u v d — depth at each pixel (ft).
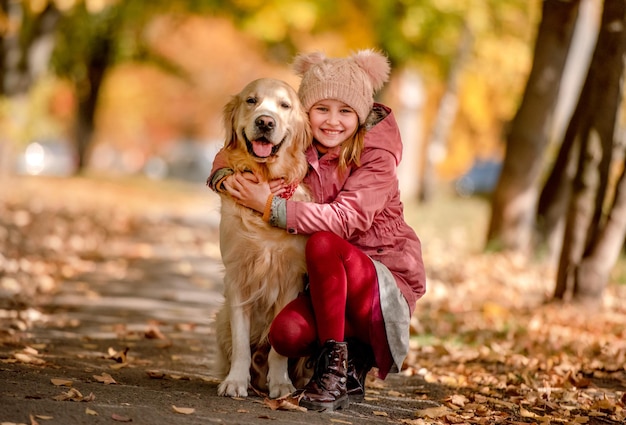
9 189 71.36
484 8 69.00
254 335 16.51
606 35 29.37
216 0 85.20
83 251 44.19
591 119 30.42
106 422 12.76
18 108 72.18
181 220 66.49
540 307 30.63
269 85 15.75
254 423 13.39
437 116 83.30
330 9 70.44
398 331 15.25
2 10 66.08
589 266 30.73
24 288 31.17
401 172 84.02
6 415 12.56
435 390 18.57
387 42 70.33
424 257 44.83
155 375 17.63
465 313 29.86
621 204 30.35
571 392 18.04
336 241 14.94
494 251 44.60
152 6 93.40
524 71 83.20
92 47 107.45
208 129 167.94
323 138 15.92
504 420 15.67
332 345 14.85
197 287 34.94
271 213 15.17
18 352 19.45
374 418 14.89
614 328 27.02
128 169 202.39
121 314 27.73
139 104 153.58
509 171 45.16
